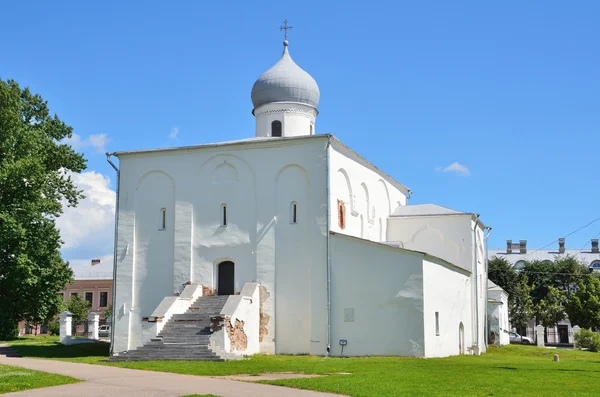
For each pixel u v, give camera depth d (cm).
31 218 3841
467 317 4006
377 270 3150
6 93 3869
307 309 3231
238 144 3466
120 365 2509
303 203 3325
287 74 4009
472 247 4178
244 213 3431
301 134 3997
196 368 2364
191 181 3556
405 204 4784
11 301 4153
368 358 2898
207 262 3459
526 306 7375
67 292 8069
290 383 1889
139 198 3644
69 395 1667
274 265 3322
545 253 9794
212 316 2945
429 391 1752
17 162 3747
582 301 6762
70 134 4403
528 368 2472
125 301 3559
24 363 2588
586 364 2841
